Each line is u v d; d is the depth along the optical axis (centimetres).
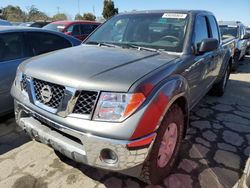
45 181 261
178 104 268
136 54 283
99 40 366
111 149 200
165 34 326
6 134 356
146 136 204
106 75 216
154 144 219
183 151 321
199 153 318
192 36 320
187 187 257
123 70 227
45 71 235
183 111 282
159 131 221
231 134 373
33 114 244
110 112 200
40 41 435
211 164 296
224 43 527
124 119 198
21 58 395
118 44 340
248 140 357
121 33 357
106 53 285
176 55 296
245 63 1107
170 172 277
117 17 392
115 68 231
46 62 257
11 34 394
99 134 198
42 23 1216
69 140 221
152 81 219
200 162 299
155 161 228
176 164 293
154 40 325
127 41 341
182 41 310
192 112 458
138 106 201
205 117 436
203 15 386
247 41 1185
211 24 419
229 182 266
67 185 255
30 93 245
